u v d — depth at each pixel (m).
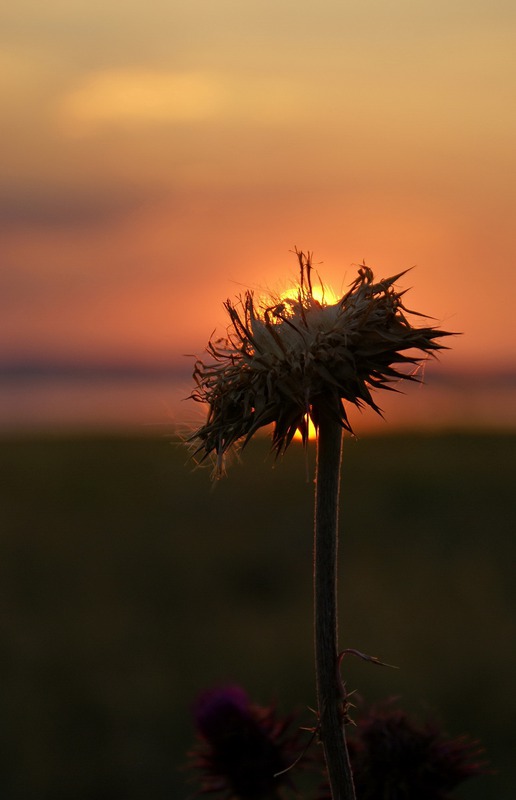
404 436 42.44
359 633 17.66
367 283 3.19
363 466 35.34
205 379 3.22
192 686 15.57
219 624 19.16
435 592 20.20
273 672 16.19
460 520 27.41
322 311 3.21
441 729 4.41
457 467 34.53
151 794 12.30
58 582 23.11
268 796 4.82
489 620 17.70
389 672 15.40
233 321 3.25
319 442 3.11
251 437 3.10
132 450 42.84
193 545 25.72
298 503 30.53
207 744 4.95
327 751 2.93
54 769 12.81
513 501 29.38
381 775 4.13
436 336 3.10
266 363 3.14
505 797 11.27
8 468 38.72
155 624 19.11
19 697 15.18
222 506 30.48
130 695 15.16
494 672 14.66
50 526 28.92
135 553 24.92
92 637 18.38
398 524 27.33
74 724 14.09
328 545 3.04
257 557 24.30
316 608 3.01
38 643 17.97
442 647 16.27
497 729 12.91
